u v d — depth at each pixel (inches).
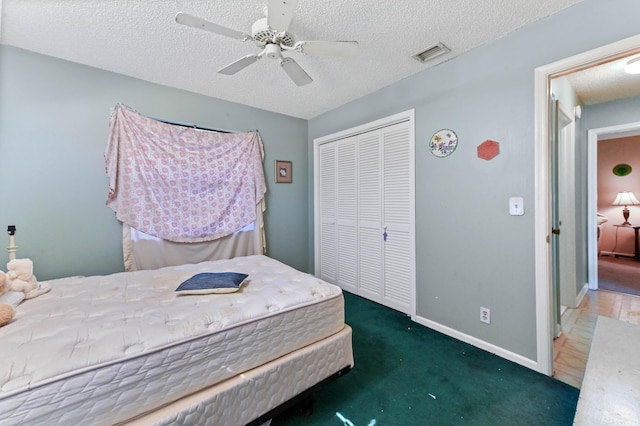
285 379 52.1
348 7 63.1
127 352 38.4
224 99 120.0
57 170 86.3
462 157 83.8
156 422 38.2
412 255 99.6
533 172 69.2
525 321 71.8
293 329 54.6
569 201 106.3
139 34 73.3
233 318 48.3
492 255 77.8
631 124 112.7
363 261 124.0
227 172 118.5
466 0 61.0
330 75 97.7
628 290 127.9
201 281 62.9
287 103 125.8
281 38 61.6
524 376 68.1
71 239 89.0
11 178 80.0
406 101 100.0
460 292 85.7
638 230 182.9
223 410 44.4
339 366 60.9
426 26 70.4
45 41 76.4
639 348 47.8
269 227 137.7
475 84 80.2
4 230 79.3
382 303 115.2
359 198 124.5
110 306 53.3
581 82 99.4
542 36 67.1
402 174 104.3
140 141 98.7
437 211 91.2
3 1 60.0
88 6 62.2
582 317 100.0
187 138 108.7
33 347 37.9
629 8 55.4
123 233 96.7
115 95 95.1
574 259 107.2
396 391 63.6
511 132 73.0
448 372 70.1
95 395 35.5
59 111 86.0
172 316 48.7
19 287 56.4
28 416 31.7
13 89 79.4
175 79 100.1
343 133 128.0
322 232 146.9
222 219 117.6
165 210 103.8
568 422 53.9
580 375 68.1
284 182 142.6
